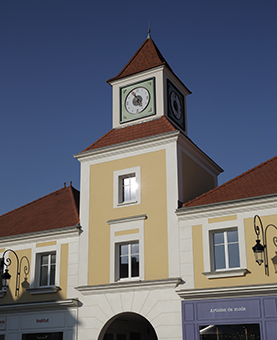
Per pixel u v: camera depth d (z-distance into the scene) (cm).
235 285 1953
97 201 2444
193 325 1984
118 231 2317
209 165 2695
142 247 2225
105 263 2298
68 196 2886
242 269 1931
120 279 2259
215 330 1939
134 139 2494
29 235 2550
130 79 2795
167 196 2252
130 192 2405
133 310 2150
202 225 2108
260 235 1962
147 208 2284
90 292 2275
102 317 2219
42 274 2506
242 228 2009
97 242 2362
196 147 2492
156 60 2767
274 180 2109
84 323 2252
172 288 2083
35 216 2780
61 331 2300
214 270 2047
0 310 2489
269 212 1973
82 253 2384
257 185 2120
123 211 2347
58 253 2456
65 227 2459
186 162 2406
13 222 2817
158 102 2648
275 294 1855
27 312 2430
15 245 2611
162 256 2161
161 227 2212
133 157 2419
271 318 1833
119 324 2608
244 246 1983
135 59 2880
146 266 2186
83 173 2545
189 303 2022
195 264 2070
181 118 2842
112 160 2477
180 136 2331
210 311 1967
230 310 1925
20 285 2503
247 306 1895
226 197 2117
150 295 2127
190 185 2388
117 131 2673
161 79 2691
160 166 2325
